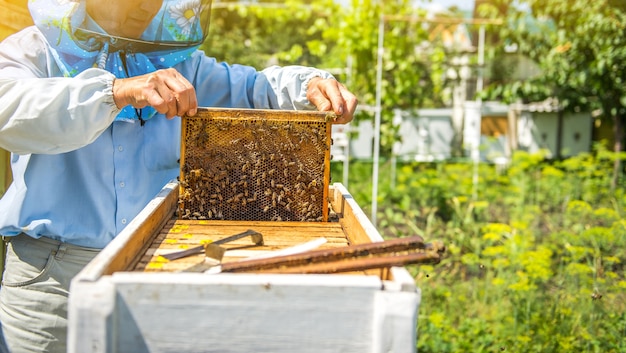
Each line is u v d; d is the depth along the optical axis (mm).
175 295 1147
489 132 11953
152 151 2260
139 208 2211
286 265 1330
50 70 2133
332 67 9719
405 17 8148
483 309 4148
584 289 3836
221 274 1217
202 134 1941
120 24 2006
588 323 3732
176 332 1155
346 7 8867
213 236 1742
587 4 8664
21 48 2100
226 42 12680
